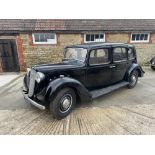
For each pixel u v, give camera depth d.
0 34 8.57
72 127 3.40
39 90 3.67
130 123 3.53
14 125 3.49
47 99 3.50
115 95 5.23
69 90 3.68
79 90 3.82
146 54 10.90
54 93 3.39
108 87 4.96
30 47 9.16
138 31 10.12
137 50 10.67
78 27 9.44
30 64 9.47
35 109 4.26
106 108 4.29
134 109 4.22
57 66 3.92
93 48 4.20
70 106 3.86
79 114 3.96
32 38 9.03
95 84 4.62
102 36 9.95
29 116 3.88
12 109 4.28
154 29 10.30
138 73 6.07
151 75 8.04
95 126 3.42
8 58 9.07
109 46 4.60
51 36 9.33
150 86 6.20
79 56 4.32
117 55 4.95
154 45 10.80
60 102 3.57
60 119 3.72
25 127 3.41
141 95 5.23
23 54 9.17
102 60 4.54
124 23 10.34
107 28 9.74
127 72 5.53
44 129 3.33
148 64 11.12
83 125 3.46
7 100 4.92
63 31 9.17
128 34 10.12
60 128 3.36
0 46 8.80
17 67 9.33
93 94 4.37
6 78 7.75
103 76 4.70
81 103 4.57
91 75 4.40
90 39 9.88
